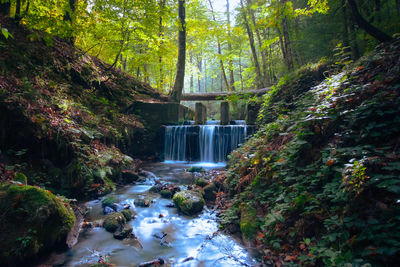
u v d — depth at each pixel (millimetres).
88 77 8445
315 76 7496
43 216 2801
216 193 5066
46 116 4910
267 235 2910
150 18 8133
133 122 9344
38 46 6809
